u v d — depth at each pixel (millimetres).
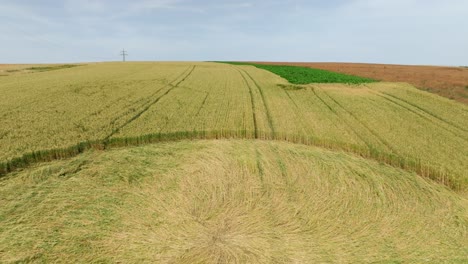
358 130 14344
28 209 6977
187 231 6570
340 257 5836
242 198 8062
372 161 10805
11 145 10625
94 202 7480
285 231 6719
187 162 10031
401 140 12797
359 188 8539
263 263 5621
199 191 8336
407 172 9836
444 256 5883
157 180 8812
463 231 6719
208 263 5582
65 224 6500
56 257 5488
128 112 16719
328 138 12938
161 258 5664
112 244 5965
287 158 10570
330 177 9180
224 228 6754
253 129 14078
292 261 5703
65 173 9008
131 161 10031
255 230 6719
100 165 9594
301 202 7898
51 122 13984
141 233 6383
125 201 7625
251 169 9617
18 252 5535
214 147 11516
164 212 7262
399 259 5777
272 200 7984
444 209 7594
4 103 17547
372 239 6418
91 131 12828
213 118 15992
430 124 15570
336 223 7000
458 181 8992
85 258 5523
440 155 11031
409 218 7184
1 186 8039
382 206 7688
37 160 10000
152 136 12617
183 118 15797
